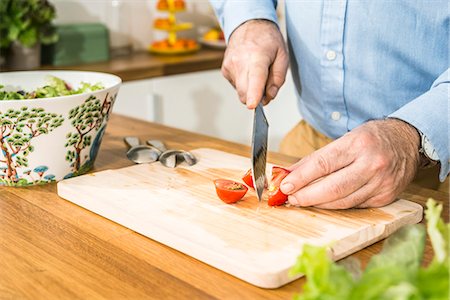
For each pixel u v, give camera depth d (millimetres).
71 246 779
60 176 1024
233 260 699
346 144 842
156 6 2576
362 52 1163
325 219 833
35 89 1159
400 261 485
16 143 956
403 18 1102
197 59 2410
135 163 1109
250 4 1170
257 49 1084
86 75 1171
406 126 889
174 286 675
